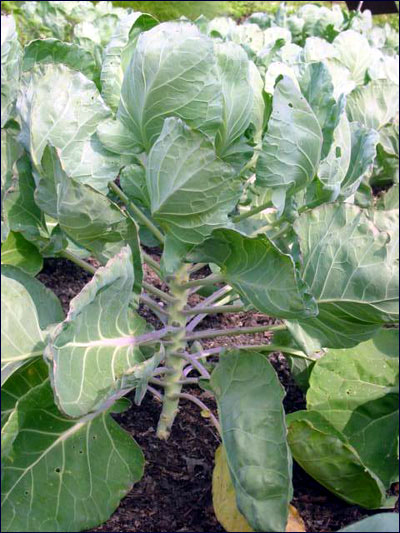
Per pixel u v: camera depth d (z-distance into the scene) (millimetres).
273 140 873
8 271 888
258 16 2506
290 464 832
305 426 887
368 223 896
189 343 1311
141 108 886
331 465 898
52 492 845
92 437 909
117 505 875
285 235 1059
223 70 882
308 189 983
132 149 957
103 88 1032
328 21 2498
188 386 1197
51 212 914
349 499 935
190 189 833
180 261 913
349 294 902
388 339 1075
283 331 1064
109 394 807
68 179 824
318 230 920
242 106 913
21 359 828
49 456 871
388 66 1948
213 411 1132
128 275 877
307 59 1308
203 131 879
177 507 949
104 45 1964
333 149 960
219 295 1142
